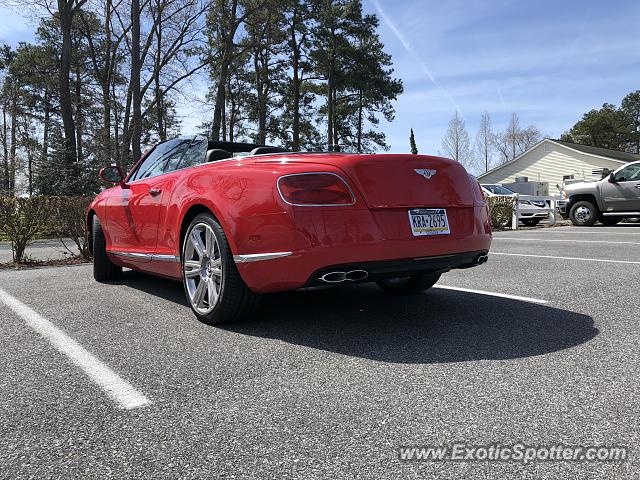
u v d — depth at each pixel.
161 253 3.98
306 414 1.94
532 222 16.17
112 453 1.67
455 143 52.66
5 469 1.57
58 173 22.73
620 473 1.50
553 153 35.47
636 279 4.73
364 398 2.08
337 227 2.82
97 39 32.28
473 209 3.37
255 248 2.98
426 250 3.02
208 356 2.67
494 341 2.84
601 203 14.44
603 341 2.79
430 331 3.08
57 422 1.90
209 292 3.32
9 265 7.01
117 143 24.06
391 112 40.88
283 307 3.85
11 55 43.34
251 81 38.38
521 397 2.05
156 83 26.22
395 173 3.02
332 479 1.49
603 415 1.88
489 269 5.59
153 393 2.18
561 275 5.06
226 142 4.21
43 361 2.62
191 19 25.78
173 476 1.53
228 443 1.72
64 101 24.55
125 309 3.87
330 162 2.93
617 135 69.06
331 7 33.22
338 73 35.44
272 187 2.95
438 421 1.86
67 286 5.02
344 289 4.59
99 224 5.23
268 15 28.55
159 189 4.05
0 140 38.38
